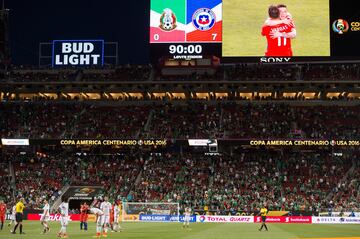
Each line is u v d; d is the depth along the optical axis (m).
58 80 77.94
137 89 79.31
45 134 73.69
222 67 78.31
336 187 64.25
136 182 68.00
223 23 68.75
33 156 75.38
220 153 74.25
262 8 68.69
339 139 66.62
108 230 39.12
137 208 60.12
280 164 70.25
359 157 71.06
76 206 69.56
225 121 75.31
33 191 66.38
